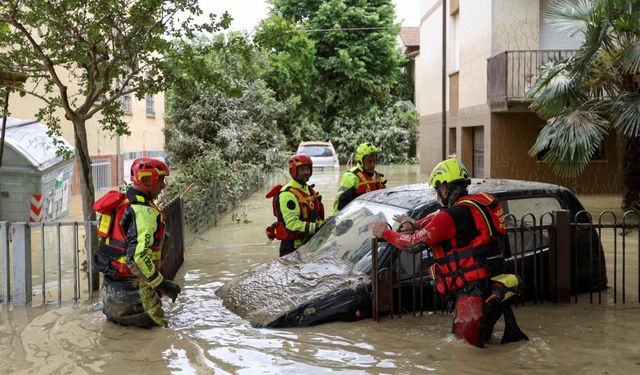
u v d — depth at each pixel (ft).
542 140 40.27
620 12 37.63
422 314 18.67
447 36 77.77
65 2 22.36
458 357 15.42
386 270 18.30
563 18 42.70
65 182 44.93
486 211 15.66
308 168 23.53
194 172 44.21
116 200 17.97
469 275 15.67
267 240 35.17
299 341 16.65
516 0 55.47
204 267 27.40
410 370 14.66
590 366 14.85
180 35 25.49
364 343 16.43
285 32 29.09
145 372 14.76
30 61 24.54
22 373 14.82
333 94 134.31
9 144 39.93
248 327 17.94
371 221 20.49
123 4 23.93
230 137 67.26
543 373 14.44
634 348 16.07
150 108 90.38
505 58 52.85
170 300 21.18
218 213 44.60
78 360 15.65
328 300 18.04
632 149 42.01
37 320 19.35
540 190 21.26
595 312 19.34
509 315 16.38
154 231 17.43
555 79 41.01
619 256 28.66
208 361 15.43
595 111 39.83
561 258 20.26
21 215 40.50
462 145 68.59
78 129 24.71
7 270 21.57
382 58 137.39
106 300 18.28
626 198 42.65
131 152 79.61
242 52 27.89
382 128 128.98
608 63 40.50
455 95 73.05
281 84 122.11
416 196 20.99
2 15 22.77
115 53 24.52
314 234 23.03
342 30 134.51
